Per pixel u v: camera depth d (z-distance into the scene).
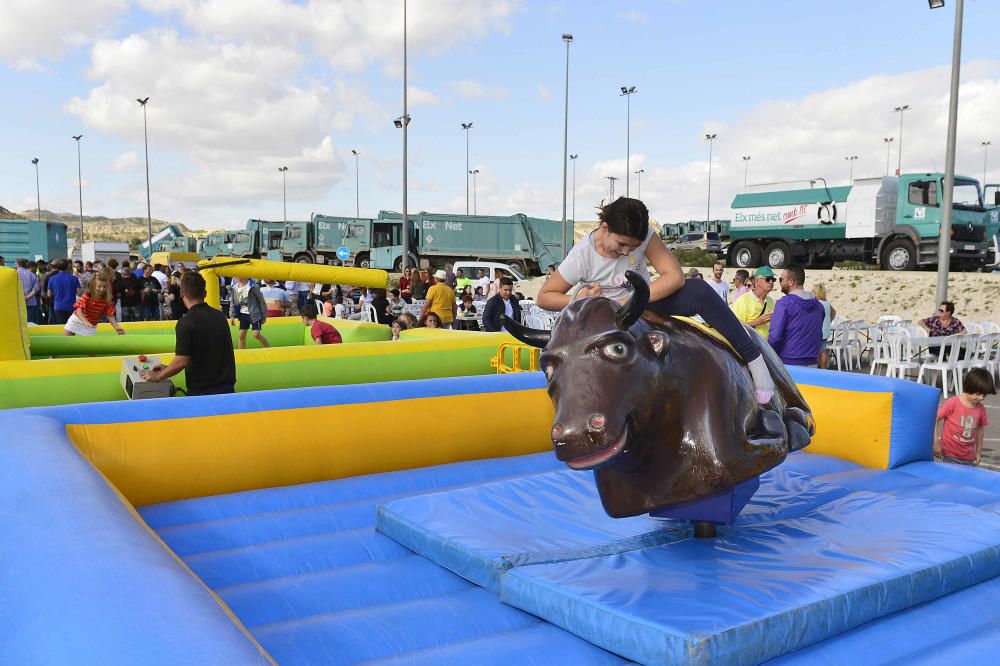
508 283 12.45
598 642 2.72
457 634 2.89
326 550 3.66
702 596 2.77
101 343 8.51
